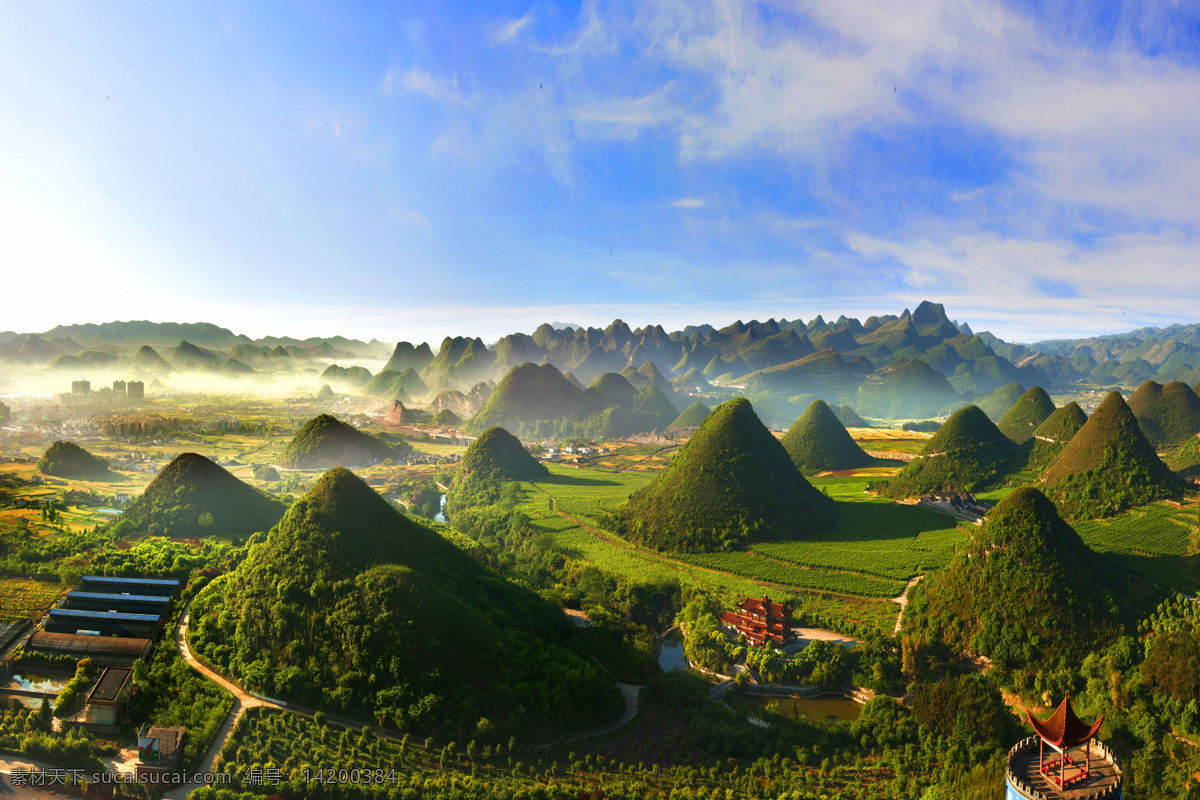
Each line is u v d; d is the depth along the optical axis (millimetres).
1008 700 135875
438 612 127688
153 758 99500
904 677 142000
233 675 124375
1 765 100688
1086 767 65500
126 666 126312
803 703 139250
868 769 112062
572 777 106375
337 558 136875
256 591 133625
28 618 143000
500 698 118812
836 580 188500
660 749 116750
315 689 117875
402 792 97812
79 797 96125
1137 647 133500
